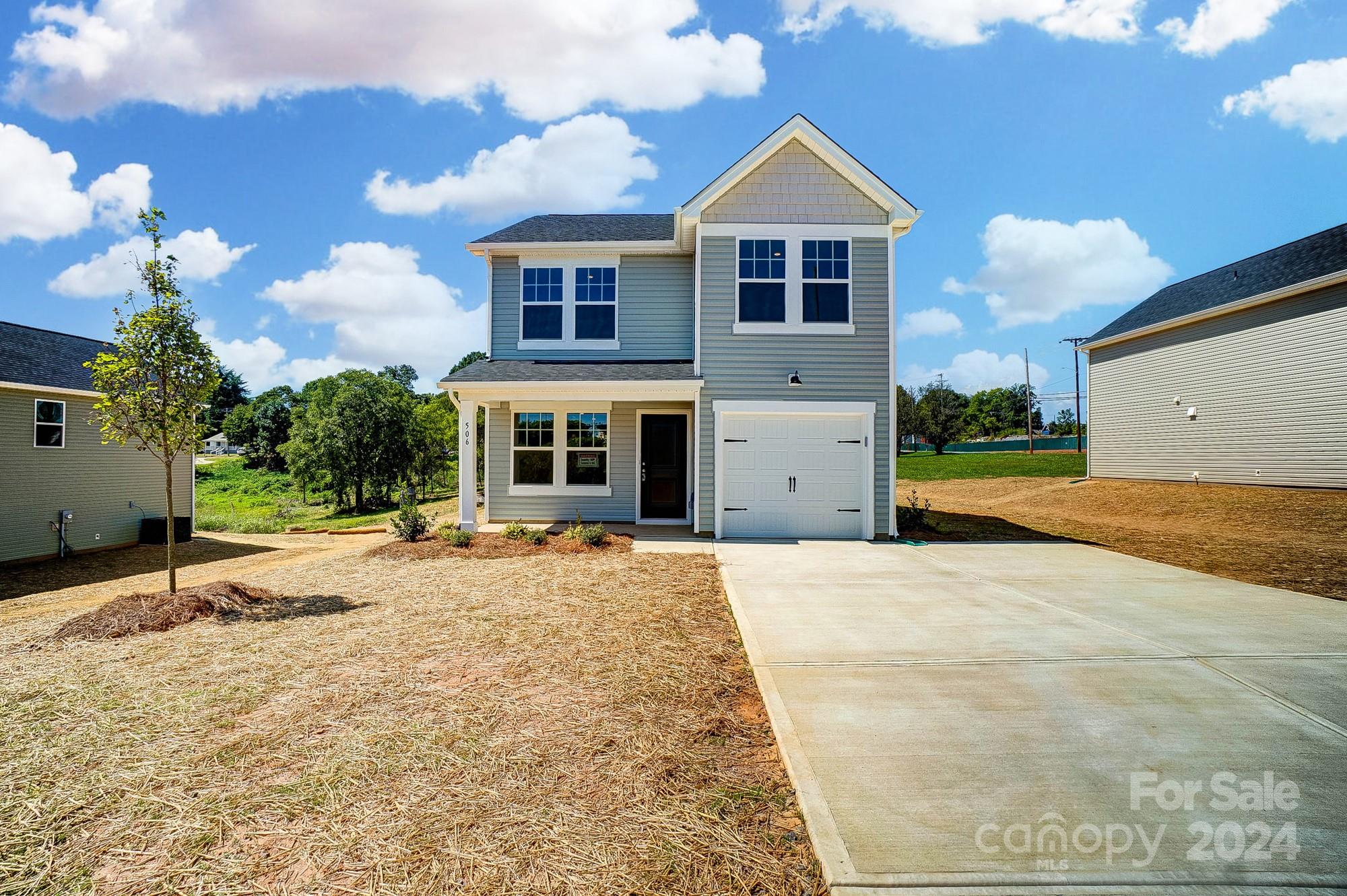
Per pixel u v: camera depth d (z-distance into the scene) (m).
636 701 4.25
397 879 2.53
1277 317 16.17
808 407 11.66
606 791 3.16
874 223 11.77
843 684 4.48
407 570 8.76
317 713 4.07
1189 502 16.53
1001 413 77.12
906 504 20.91
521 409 13.66
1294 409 15.70
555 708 4.13
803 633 5.67
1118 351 21.81
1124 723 3.84
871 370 11.70
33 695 4.43
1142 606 6.60
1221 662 4.83
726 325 11.74
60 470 12.68
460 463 11.72
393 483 27.25
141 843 2.78
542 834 2.81
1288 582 7.91
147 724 3.94
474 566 8.95
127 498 14.21
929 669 4.76
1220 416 17.80
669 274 13.48
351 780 3.26
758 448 11.76
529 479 13.66
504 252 13.50
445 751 3.55
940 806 2.99
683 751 3.58
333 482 26.03
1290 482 15.77
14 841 2.79
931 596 7.07
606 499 13.57
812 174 11.77
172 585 7.08
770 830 2.88
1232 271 19.81
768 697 4.27
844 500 11.75
